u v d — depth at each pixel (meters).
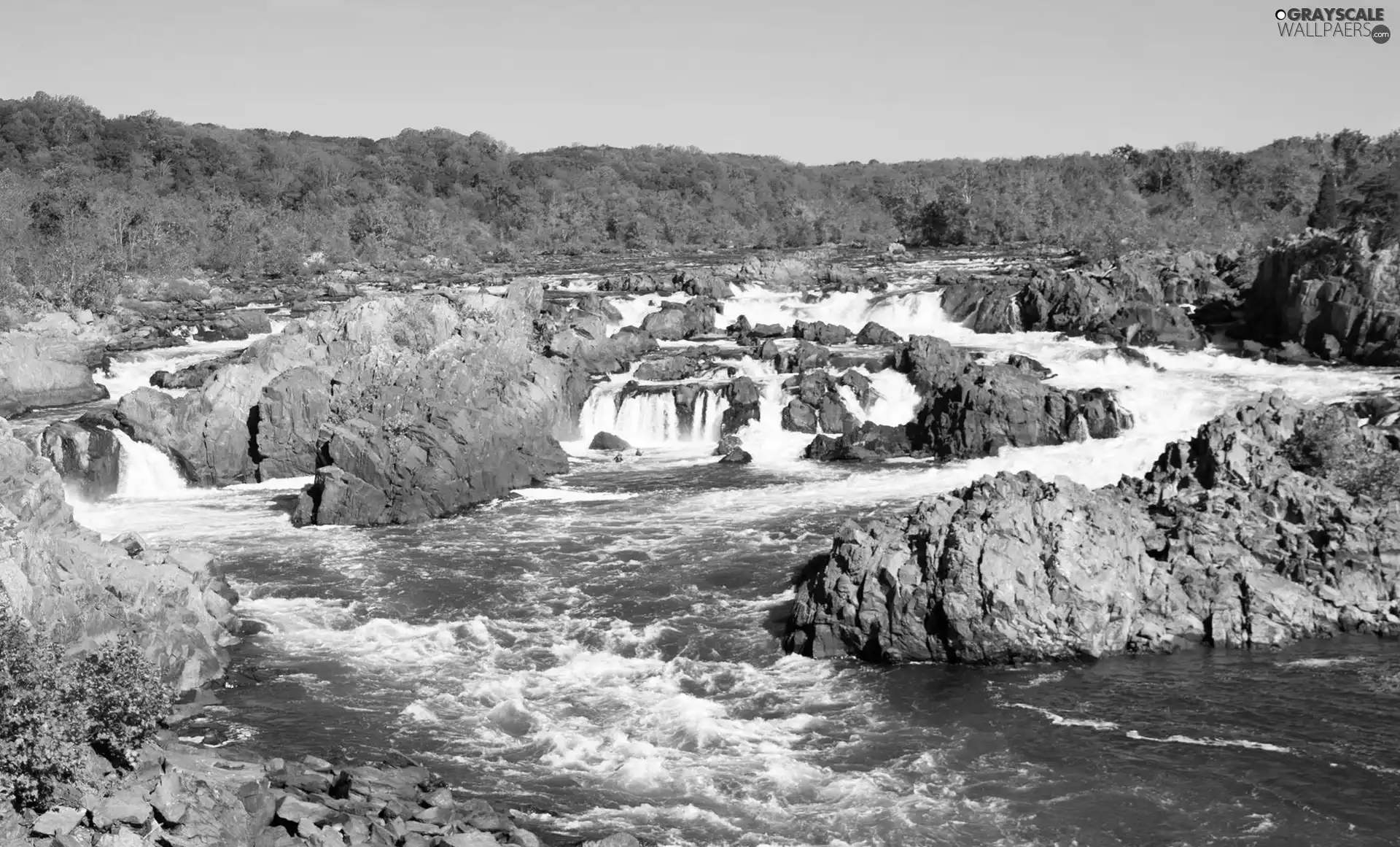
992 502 50.19
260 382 81.88
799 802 38.62
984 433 78.12
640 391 88.44
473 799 37.53
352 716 44.94
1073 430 78.50
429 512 69.62
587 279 148.50
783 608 54.62
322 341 84.25
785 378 89.94
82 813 32.50
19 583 40.97
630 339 103.38
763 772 40.56
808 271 145.75
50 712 33.62
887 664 48.69
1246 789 38.22
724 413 86.12
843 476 75.75
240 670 48.91
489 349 82.19
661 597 56.47
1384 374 87.50
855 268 153.75
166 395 80.00
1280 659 47.28
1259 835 35.91
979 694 45.44
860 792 39.09
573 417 87.25
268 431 79.12
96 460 75.69
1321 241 97.25
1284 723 42.22
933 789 39.12
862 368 92.25
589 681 48.12
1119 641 48.06
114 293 134.62
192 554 54.44
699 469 79.12
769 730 43.50
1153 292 110.81
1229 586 49.34
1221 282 112.56
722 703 45.91
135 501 75.25
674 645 51.34
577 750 42.34
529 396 81.56
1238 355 95.88
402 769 40.06
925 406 84.31
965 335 110.75
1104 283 112.12
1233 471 55.25
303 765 39.03
